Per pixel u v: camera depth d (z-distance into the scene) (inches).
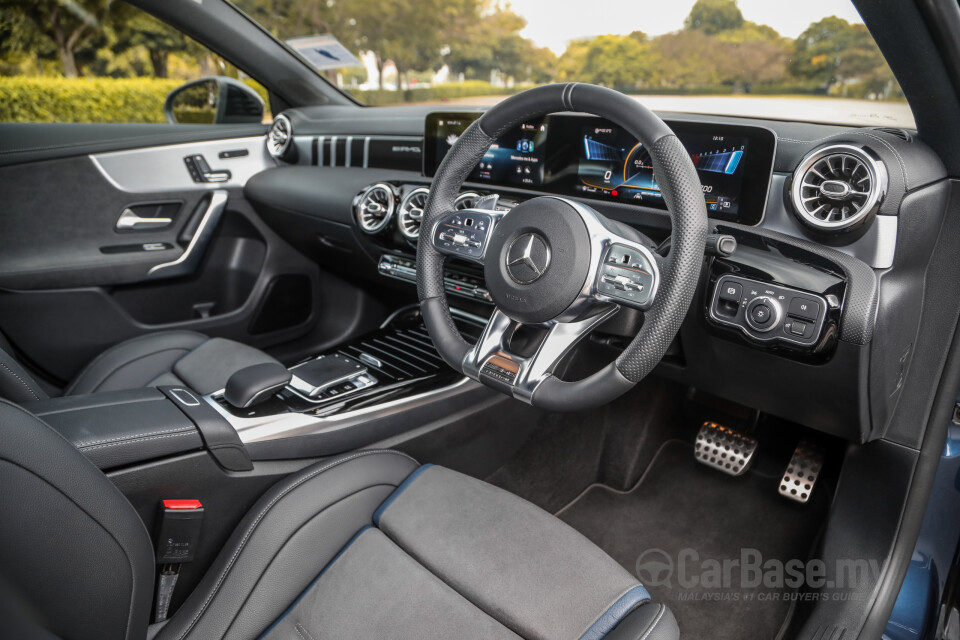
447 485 44.8
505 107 41.7
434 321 45.1
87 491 28.2
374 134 76.3
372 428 52.9
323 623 37.3
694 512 67.0
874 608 50.3
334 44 84.2
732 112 52.9
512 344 44.6
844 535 54.6
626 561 62.0
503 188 61.2
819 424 51.1
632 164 52.6
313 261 92.6
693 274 35.5
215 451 42.1
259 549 39.6
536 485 68.8
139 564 30.2
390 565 39.7
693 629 55.6
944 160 44.1
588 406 38.5
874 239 42.3
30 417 27.7
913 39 36.8
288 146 86.1
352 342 66.5
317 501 42.3
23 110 134.8
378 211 69.4
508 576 38.1
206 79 92.9
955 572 53.6
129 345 63.2
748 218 47.5
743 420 69.8
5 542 23.8
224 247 87.1
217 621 37.2
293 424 48.2
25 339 72.8
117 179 76.8
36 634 19.5
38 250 72.2
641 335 36.6
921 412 51.4
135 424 40.5
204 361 58.9
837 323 42.8
